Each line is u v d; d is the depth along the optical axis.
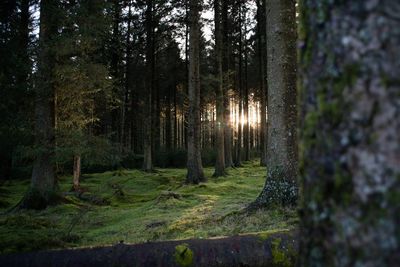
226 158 25.56
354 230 1.15
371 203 1.11
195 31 17.78
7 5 10.84
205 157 31.50
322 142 1.27
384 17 1.13
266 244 4.07
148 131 25.28
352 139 1.17
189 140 17.08
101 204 12.91
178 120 50.97
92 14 11.47
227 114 25.22
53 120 12.21
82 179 21.31
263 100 27.34
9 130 11.31
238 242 4.08
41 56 11.57
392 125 1.09
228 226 6.88
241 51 31.36
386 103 1.11
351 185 1.17
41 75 11.59
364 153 1.14
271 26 7.99
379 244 1.09
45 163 12.21
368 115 1.14
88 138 12.09
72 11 11.23
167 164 30.84
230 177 18.94
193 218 8.42
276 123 7.78
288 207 7.25
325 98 1.27
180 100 40.56
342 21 1.23
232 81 31.03
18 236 4.54
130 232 7.81
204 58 32.62
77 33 11.20
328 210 1.24
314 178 1.31
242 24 29.02
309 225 1.34
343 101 1.21
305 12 1.44
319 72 1.31
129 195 14.25
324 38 1.30
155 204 11.31
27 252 3.87
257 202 7.72
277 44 7.89
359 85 1.17
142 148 37.91
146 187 17.50
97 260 3.77
